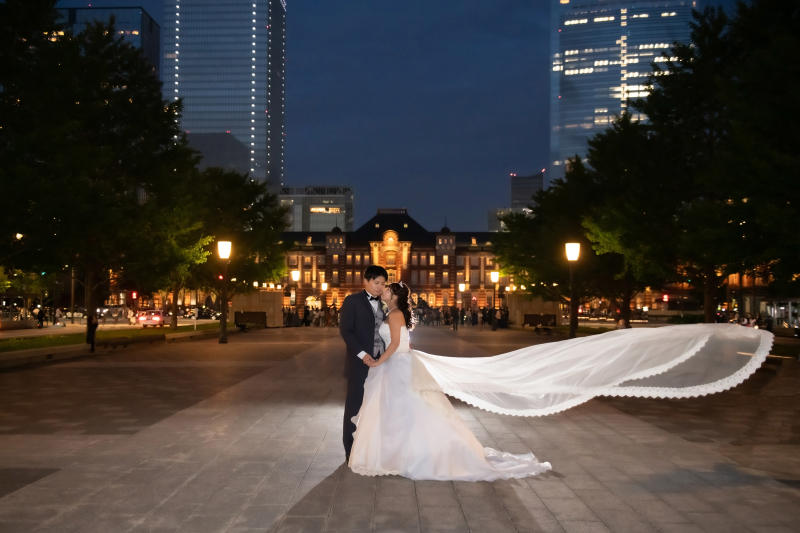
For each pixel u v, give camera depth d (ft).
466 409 36.78
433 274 370.94
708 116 82.23
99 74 90.84
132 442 27.35
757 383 49.26
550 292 145.48
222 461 24.02
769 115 56.08
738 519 17.93
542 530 16.94
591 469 23.34
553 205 124.67
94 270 93.71
